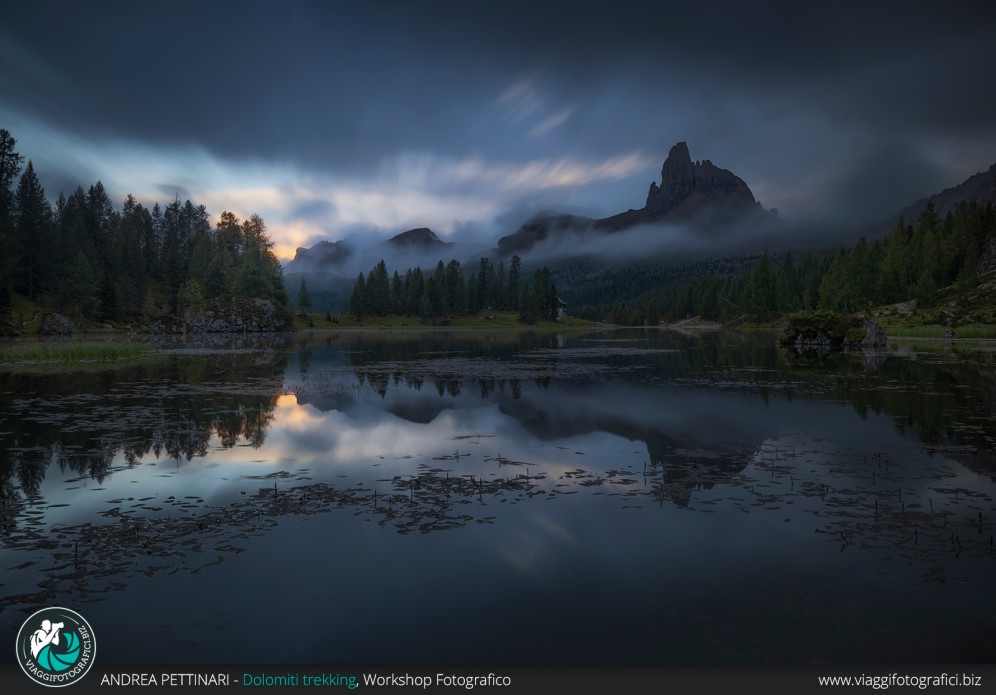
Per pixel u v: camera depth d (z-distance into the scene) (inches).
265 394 1019.9
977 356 1788.9
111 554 338.6
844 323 2431.1
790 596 283.6
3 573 312.8
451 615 270.8
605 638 251.0
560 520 391.5
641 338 3774.6
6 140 4200.3
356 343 3085.6
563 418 779.4
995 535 354.9
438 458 568.7
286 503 430.6
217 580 305.7
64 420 770.8
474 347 2637.8
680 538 358.0
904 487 456.4
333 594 290.7
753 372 1359.5
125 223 5733.3
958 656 234.7
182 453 591.5
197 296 4972.9
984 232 4980.3
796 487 459.8
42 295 4347.9
